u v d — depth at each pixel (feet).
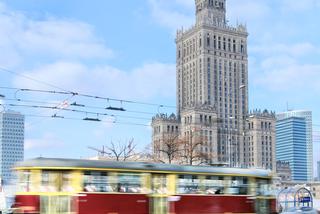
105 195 88.89
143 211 92.17
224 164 113.29
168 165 96.53
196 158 289.33
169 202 94.99
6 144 251.39
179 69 528.22
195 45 504.02
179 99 523.70
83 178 87.66
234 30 497.46
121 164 91.50
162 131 322.55
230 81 486.38
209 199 99.35
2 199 109.29
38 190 85.81
